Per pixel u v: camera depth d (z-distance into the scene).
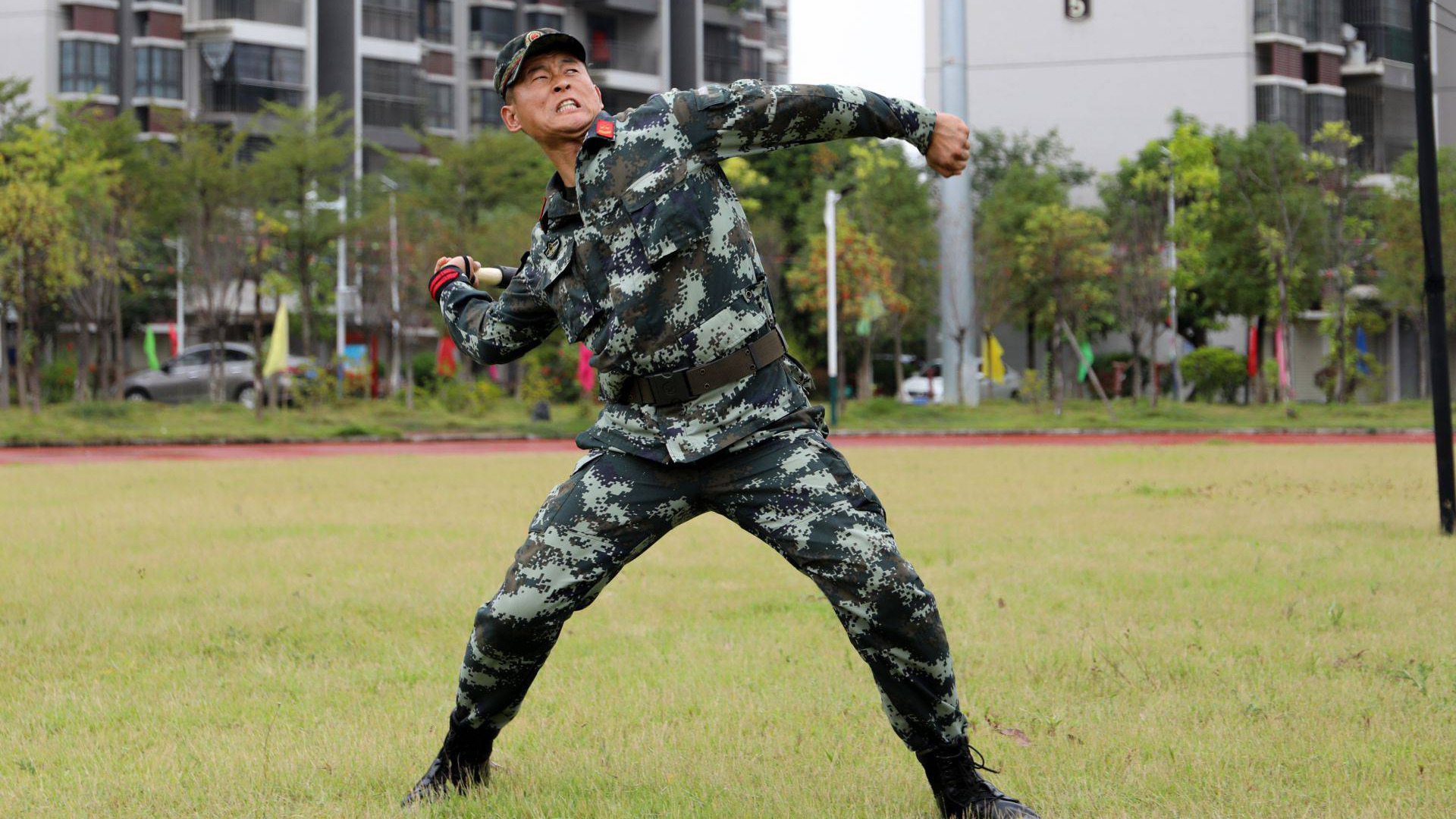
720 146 3.81
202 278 38.09
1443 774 4.42
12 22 47.75
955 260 42.22
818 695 5.59
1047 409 41.41
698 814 4.09
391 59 52.66
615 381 3.95
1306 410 40.47
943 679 3.87
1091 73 52.75
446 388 39.09
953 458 21.62
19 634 7.01
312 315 46.75
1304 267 44.25
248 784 4.46
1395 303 43.00
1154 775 4.42
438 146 44.19
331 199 41.03
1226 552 9.78
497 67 3.96
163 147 40.91
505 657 4.07
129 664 6.33
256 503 14.06
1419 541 10.28
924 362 56.31
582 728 5.15
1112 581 8.45
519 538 10.91
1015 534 10.94
